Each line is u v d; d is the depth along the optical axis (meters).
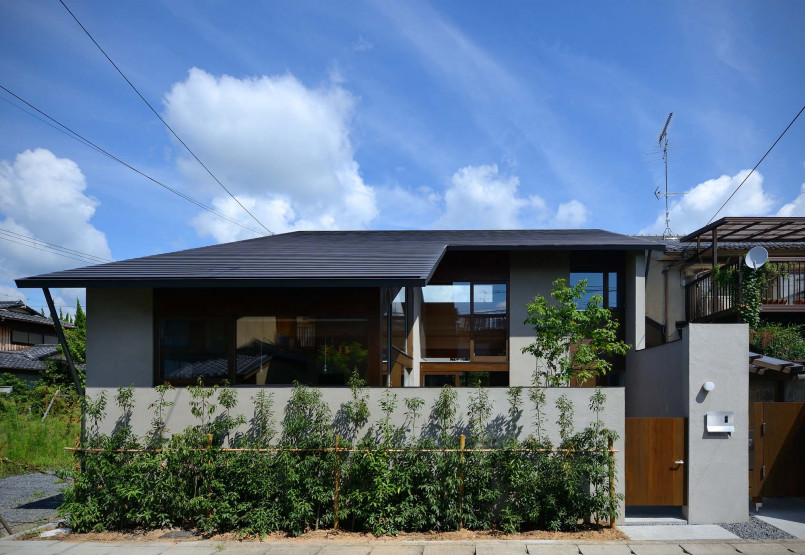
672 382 8.02
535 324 8.80
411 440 7.08
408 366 10.45
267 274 7.63
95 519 6.90
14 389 21.59
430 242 10.89
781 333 10.62
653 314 13.74
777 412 7.86
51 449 12.43
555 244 9.87
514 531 6.67
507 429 7.18
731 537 6.61
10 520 7.70
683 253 13.45
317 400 7.17
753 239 12.78
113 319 8.51
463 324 10.95
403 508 6.70
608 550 6.08
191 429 7.10
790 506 8.05
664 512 7.68
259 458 6.92
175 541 6.53
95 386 8.43
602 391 7.20
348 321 8.26
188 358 8.41
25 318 28.94
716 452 7.30
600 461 6.93
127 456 7.10
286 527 6.81
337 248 10.28
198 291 8.47
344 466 6.93
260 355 8.31
